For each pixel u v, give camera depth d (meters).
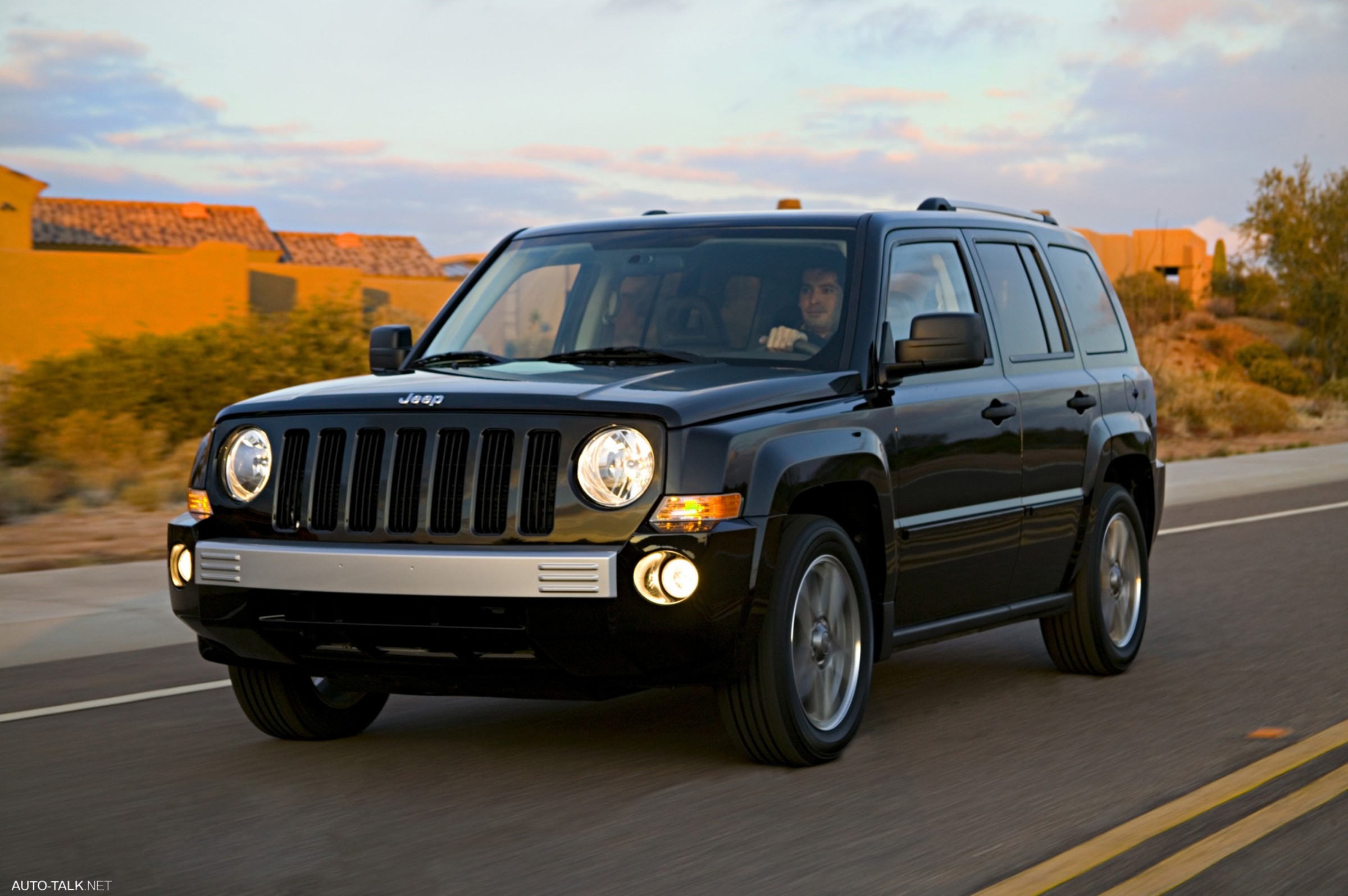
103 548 18.03
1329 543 18.48
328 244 72.75
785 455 7.65
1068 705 9.72
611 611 7.12
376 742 8.74
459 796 7.45
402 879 6.11
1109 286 11.93
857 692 8.27
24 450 24.69
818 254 9.10
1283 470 29.36
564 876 6.14
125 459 23.92
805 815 7.05
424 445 7.50
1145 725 9.06
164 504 21.97
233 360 28.14
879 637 8.57
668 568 7.14
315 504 7.71
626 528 7.21
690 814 7.08
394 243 75.00
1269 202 69.88
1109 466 10.89
